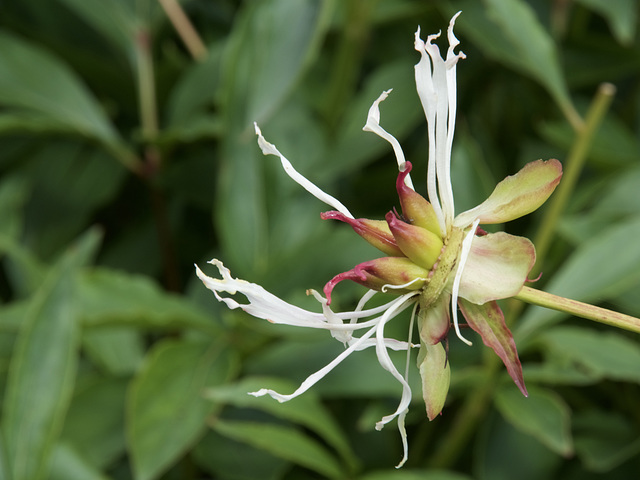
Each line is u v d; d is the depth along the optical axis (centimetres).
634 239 58
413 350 58
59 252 71
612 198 62
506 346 43
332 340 59
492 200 44
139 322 58
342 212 44
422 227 43
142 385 56
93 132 69
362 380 57
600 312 43
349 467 57
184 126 69
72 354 54
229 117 62
